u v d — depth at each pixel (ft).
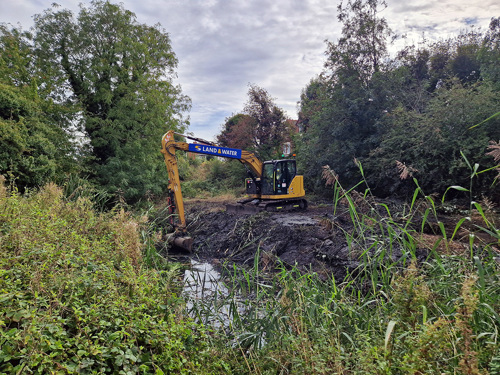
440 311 10.54
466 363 7.55
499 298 9.91
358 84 65.77
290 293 14.93
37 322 8.86
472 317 9.17
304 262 30.96
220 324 15.62
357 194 17.06
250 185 55.06
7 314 9.20
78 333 9.77
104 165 71.10
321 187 73.56
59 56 73.77
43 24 72.59
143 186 74.49
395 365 8.94
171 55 84.79
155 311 12.76
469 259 13.20
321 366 9.70
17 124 47.21
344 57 66.64
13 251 13.43
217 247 40.55
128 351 9.46
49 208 20.29
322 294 15.17
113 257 16.93
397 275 13.15
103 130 70.69
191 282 23.20
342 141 66.39
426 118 53.42
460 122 50.60
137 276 14.84
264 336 13.75
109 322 10.57
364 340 10.95
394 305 11.67
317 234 35.45
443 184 50.62
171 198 40.88
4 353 7.99
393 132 57.00
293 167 53.72
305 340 11.33
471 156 48.42
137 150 73.77
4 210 17.85
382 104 63.72
